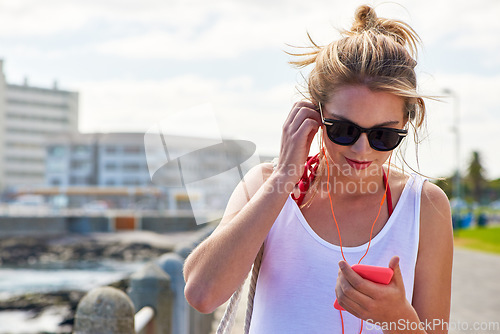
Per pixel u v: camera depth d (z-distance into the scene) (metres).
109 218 55.81
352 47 1.30
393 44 1.31
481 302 8.99
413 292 1.41
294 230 1.41
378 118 1.28
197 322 5.35
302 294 1.37
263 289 1.43
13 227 50.59
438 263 1.40
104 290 2.66
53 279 30.20
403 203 1.40
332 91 1.30
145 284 3.99
